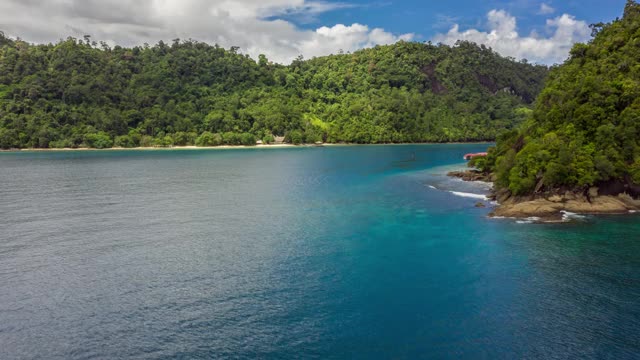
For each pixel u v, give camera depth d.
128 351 33.53
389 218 72.50
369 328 36.34
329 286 44.69
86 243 59.66
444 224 67.81
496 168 99.06
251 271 49.03
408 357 32.31
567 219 67.94
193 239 61.53
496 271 47.72
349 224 69.00
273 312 39.28
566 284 43.91
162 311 39.66
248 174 133.75
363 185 109.50
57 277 47.56
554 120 84.38
